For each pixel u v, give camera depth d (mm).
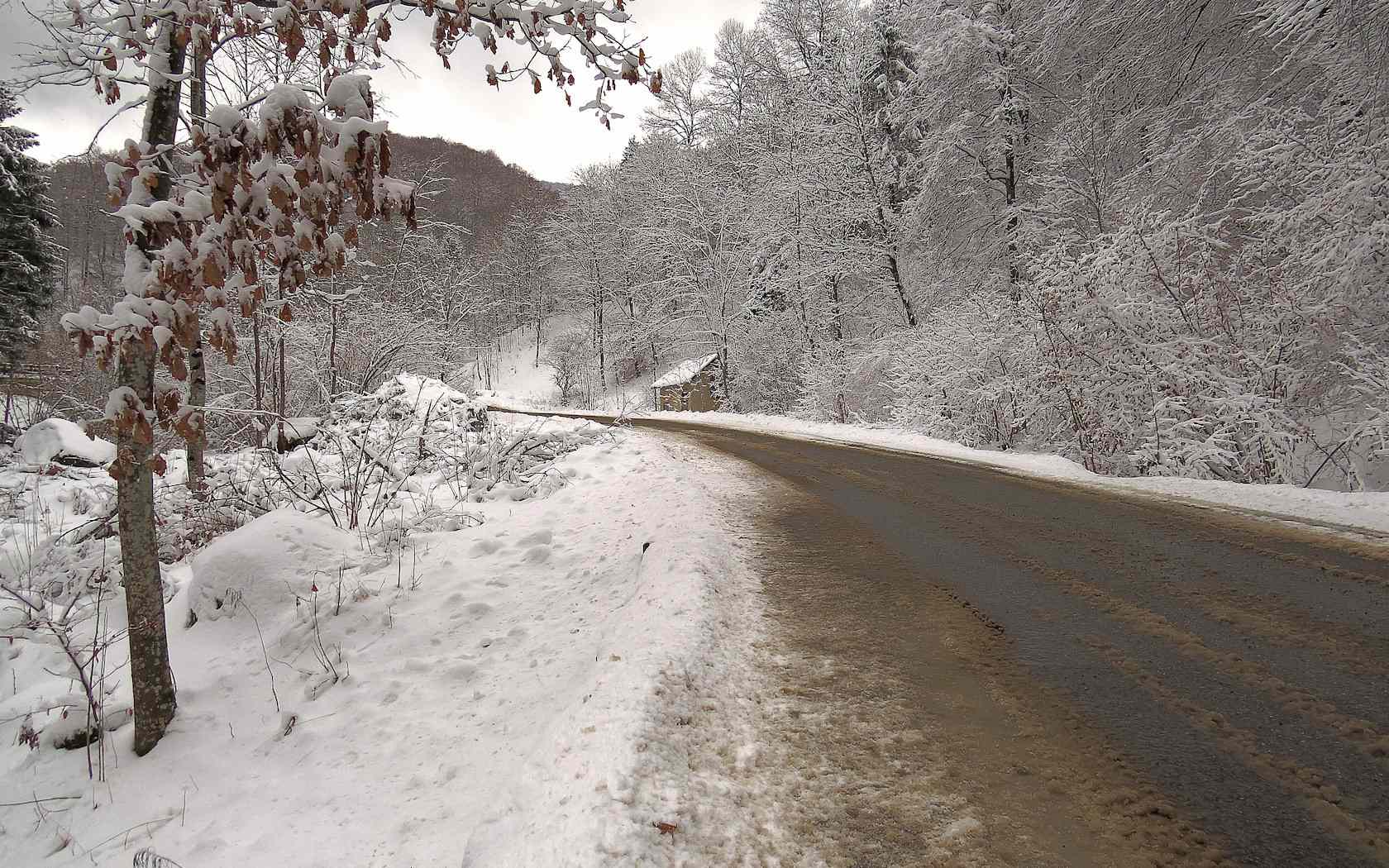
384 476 8219
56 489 9812
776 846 2066
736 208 27984
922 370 15688
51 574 5875
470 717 3604
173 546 6605
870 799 2283
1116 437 10750
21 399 21578
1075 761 2471
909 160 20438
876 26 22266
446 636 4590
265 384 14781
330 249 2717
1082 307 10969
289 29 2691
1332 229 9281
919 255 20812
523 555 6117
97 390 20375
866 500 7289
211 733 3734
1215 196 12094
